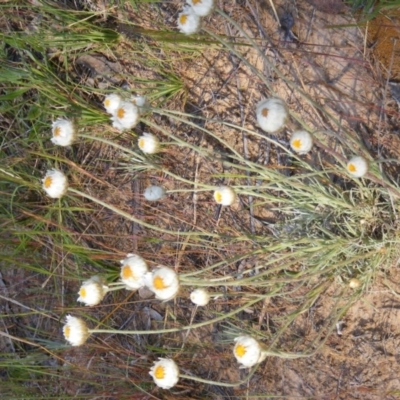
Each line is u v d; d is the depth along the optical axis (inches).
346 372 19.5
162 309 22.9
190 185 22.3
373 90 18.6
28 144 24.2
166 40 19.0
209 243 21.8
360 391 19.2
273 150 20.8
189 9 15.2
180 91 22.1
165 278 14.9
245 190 19.3
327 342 19.8
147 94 21.5
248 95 21.0
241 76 21.0
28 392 24.1
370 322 19.1
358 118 18.4
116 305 23.0
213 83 21.6
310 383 20.2
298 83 19.9
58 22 22.5
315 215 18.9
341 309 18.2
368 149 18.8
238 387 21.5
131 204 23.3
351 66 18.9
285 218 20.4
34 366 23.0
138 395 22.1
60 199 22.9
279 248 18.1
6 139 24.9
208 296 17.1
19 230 22.8
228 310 21.7
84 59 23.6
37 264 24.0
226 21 20.8
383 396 18.9
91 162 23.7
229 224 21.7
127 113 16.2
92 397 22.6
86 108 22.1
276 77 20.3
